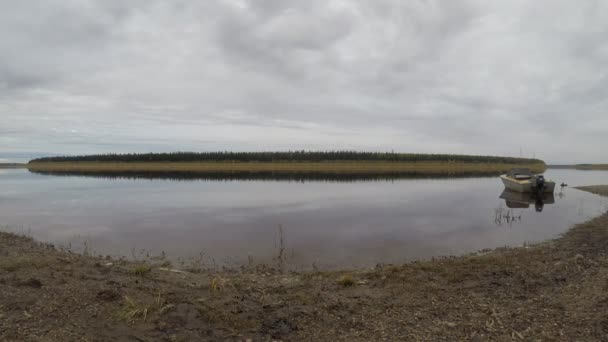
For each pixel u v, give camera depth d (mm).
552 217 16188
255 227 14102
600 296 5129
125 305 4844
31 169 93938
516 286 6070
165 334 4188
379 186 36656
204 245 11016
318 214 17531
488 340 4109
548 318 4617
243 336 4281
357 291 6074
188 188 33406
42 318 4344
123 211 18625
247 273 7961
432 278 6773
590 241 10227
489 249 10242
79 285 5574
